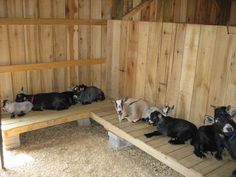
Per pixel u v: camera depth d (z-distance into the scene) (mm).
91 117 3469
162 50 3197
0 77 3266
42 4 3383
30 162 2762
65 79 3840
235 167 2262
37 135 3367
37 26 3420
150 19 4078
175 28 3008
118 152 3033
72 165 2742
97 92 3814
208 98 2820
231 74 2586
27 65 3396
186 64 2971
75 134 3443
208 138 2451
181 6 4363
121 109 3152
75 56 3834
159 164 2822
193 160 2355
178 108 3145
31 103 3334
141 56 3480
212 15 4945
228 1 4941
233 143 2199
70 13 3621
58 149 3045
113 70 3988
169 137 2773
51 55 3627
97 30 3922
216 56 2684
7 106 3176
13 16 3209
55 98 3426
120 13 3826
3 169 2611
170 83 3180
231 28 2520
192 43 2871
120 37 3748
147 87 3477
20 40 3334
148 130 2943
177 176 2621
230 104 2631
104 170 2680
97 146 3150
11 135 2920
